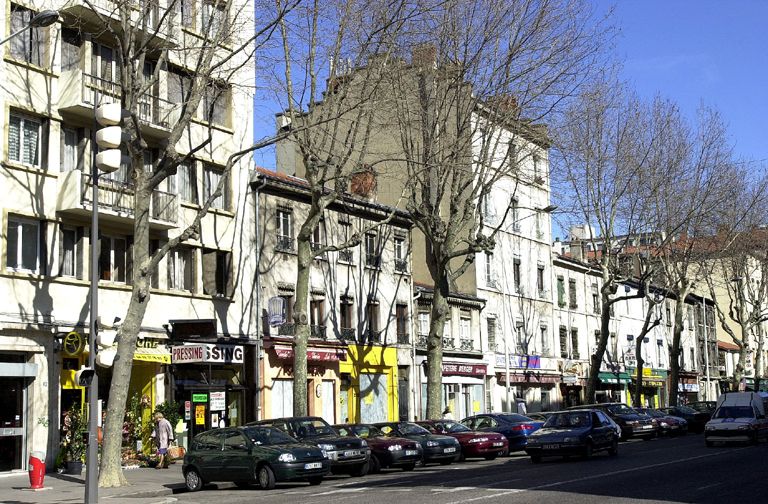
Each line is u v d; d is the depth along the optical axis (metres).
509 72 29.81
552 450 25.70
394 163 42.78
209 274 31.16
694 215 45.78
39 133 25.67
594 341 60.44
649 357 69.94
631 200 44.38
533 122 31.03
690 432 49.81
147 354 27.31
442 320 32.31
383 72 26.27
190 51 29.86
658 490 16.20
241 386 31.53
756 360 66.38
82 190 25.55
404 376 41.41
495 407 47.16
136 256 21.31
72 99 25.80
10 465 24.31
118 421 21.19
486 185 31.58
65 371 25.86
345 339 37.16
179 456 28.25
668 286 53.19
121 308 27.62
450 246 31.66
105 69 27.94
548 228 55.44
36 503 17.78
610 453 27.59
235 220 32.28
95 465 16.50
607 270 44.00
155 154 29.67
